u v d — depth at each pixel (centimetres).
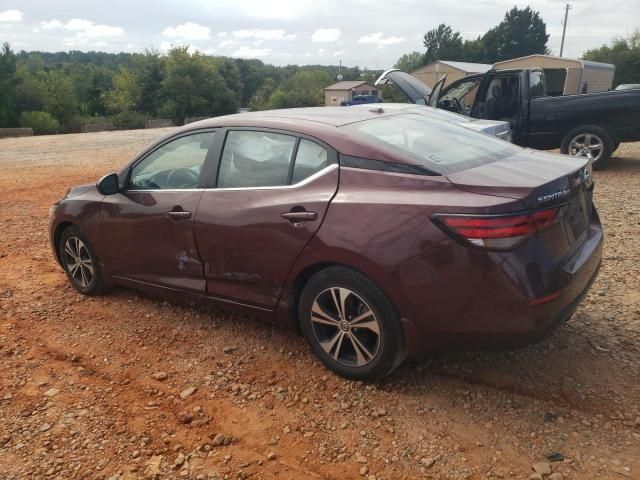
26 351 406
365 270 310
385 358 320
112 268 463
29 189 1059
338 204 321
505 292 280
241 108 8962
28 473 279
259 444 295
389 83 1139
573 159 361
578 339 379
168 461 285
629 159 1112
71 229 489
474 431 294
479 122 674
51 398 344
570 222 314
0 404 339
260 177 366
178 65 6694
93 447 297
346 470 273
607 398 314
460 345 302
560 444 280
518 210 278
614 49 6644
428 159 321
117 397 344
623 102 922
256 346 396
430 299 296
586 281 323
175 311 461
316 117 377
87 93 7656
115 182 441
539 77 1062
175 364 379
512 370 346
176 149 416
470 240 280
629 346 367
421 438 291
